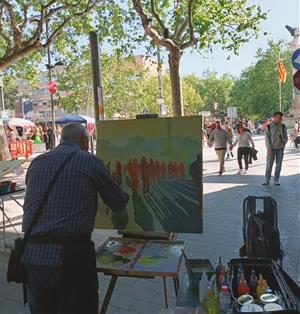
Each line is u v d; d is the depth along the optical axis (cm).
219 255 554
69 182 265
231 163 1656
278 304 264
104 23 1587
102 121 369
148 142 349
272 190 997
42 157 281
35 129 3244
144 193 344
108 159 359
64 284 256
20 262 265
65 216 259
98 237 657
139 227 343
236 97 7144
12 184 644
